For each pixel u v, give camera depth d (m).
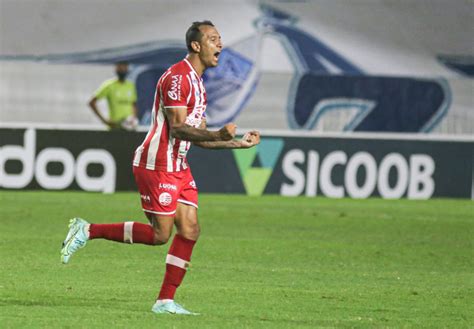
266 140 75.38
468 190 77.12
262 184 75.38
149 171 28.00
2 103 76.88
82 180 72.94
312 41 91.00
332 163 75.62
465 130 79.19
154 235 28.45
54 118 77.50
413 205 71.62
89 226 28.89
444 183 76.88
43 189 72.50
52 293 31.61
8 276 35.28
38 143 72.25
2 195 69.00
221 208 65.31
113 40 90.00
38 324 25.73
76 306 29.03
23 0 90.31
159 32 90.56
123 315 27.47
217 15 90.81
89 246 45.16
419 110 78.75
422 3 93.81
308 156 75.50
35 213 58.72
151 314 27.77
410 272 40.62
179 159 28.17
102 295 31.52
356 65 90.94
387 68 91.50
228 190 75.12
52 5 90.50
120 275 36.53
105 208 62.31
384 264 42.91
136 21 90.88
